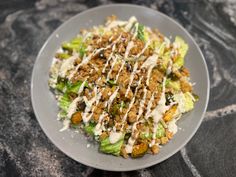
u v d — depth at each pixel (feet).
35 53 1.07
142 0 1.13
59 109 0.94
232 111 0.96
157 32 1.01
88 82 0.94
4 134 0.97
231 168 0.89
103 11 1.03
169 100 0.92
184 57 0.97
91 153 0.88
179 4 1.11
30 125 0.97
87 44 0.98
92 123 0.91
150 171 0.90
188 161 0.90
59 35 1.01
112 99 0.90
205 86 0.92
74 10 1.12
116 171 0.88
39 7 1.13
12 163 0.93
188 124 0.89
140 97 0.91
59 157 0.93
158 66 0.95
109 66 0.94
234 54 1.03
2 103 1.00
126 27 1.01
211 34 1.06
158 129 0.89
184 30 0.99
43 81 0.96
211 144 0.92
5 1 1.14
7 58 1.06
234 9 1.09
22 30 1.10
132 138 0.88
